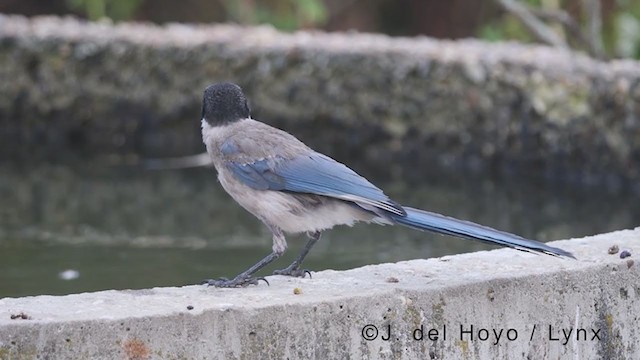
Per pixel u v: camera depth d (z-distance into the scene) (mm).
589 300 7422
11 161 16969
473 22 23891
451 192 15086
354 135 16609
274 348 6613
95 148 17672
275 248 7539
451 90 16031
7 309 6410
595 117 15109
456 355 7062
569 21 16688
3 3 23953
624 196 14828
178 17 23891
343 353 6781
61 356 6191
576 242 8047
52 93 17672
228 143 7633
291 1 22188
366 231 13109
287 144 7617
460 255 7805
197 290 6973
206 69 17125
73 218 13609
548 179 15547
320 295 6820
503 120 15742
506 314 7180
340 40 17109
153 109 17469
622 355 7586
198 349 6449
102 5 21734
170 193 14977
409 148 16359
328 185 7359
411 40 17453
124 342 6289
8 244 12336
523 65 15602
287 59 16734
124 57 17469
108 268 11281
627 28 19547
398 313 6887
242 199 7625
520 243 7047
